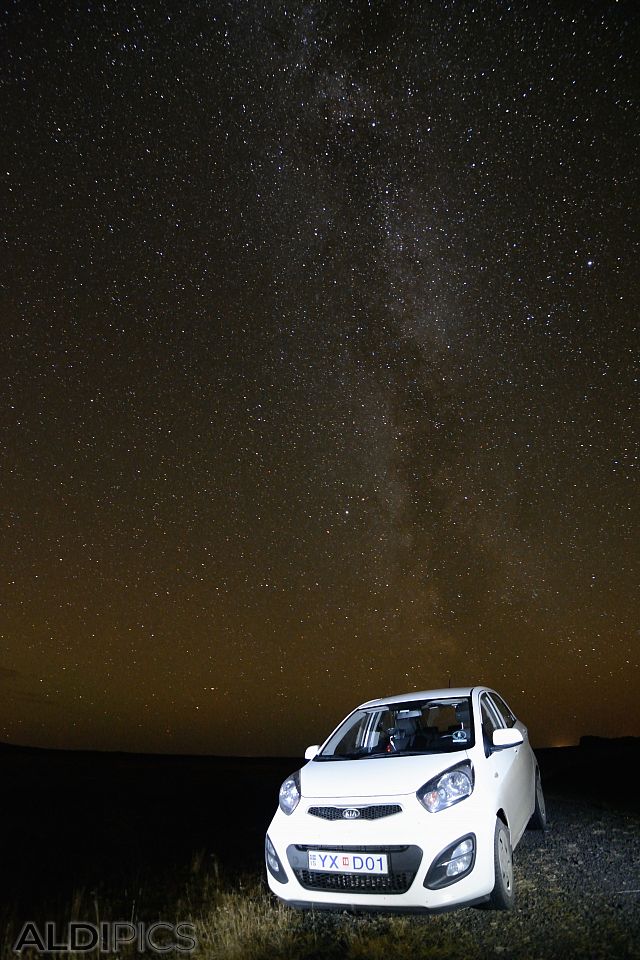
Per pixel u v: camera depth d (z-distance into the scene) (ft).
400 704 21.61
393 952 14.44
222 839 27.99
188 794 41.01
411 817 15.87
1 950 15.92
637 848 22.45
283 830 16.94
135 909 18.71
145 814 33.91
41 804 35.47
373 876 15.71
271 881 17.13
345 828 16.16
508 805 18.15
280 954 14.82
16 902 18.26
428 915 16.58
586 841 23.61
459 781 16.61
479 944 14.56
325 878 16.24
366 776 17.37
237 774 56.39
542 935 14.87
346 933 15.81
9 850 25.88
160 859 24.67
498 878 16.11
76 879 22.12
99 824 30.86
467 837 15.72
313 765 19.26
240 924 16.30
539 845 23.17
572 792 36.55
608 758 51.75
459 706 20.66
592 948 13.96
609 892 17.67
